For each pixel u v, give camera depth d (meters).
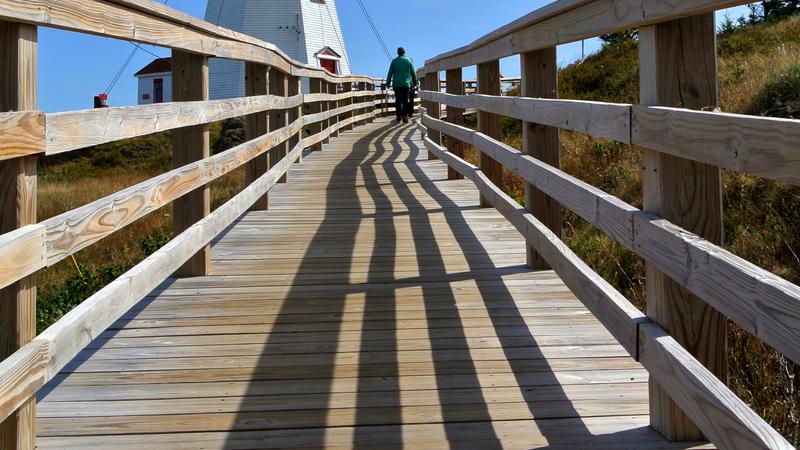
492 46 4.98
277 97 6.60
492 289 4.11
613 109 2.51
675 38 2.17
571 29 3.08
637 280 5.54
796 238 5.41
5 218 1.94
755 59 11.64
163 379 2.89
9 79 1.92
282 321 3.59
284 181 8.48
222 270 4.59
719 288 1.68
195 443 2.37
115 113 2.59
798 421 3.01
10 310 1.93
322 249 5.15
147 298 3.98
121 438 2.40
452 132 7.34
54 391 2.78
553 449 2.30
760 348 3.88
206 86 4.15
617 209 2.46
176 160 4.05
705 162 1.78
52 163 29.45
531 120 3.86
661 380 2.06
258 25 39.34
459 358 3.10
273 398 2.72
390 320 3.60
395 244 5.28
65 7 2.15
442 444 2.36
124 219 2.66
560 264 3.18
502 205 4.70
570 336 3.36
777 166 1.45
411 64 19.17
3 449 1.94
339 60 42.31
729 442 1.64
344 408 2.63
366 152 12.09
